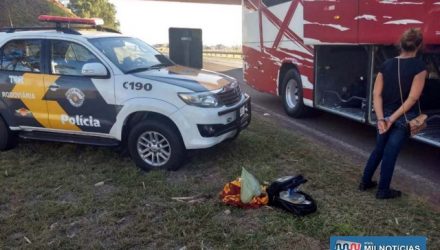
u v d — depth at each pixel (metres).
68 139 5.63
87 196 4.53
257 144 6.23
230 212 4.05
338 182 4.79
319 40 7.02
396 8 5.12
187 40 9.50
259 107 10.09
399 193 4.36
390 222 3.79
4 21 26.92
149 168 5.26
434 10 4.50
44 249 3.52
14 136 6.17
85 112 5.40
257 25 10.09
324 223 3.76
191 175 5.09
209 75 5.85
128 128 5.45
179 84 5.11
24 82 5.67
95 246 3.53
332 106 7.39
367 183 4.51
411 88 3.99
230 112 5.31
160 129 5.09
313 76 7.61
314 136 7.08
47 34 5.71
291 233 3.62
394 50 5.89
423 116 4.18
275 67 9.28
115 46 5.78
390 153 4.15
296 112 8.49
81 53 5.48
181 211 4.09
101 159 5.74
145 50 6.32
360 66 6.86
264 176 4.95
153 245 3.54
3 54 5.88
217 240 3.57
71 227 3.89
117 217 4.05
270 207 4.11
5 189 4.80
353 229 3.65
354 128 7.69
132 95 5.14
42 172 5.31
